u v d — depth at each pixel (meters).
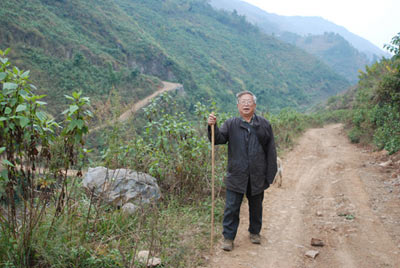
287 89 184.75
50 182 2.71
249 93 3.65
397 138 9.55
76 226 2.98
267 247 3.71
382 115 12.73
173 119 5.25
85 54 75.06
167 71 102.31
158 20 184.50
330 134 21.48
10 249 2.48
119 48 97.81
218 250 3.55
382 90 13.63
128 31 108.50
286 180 7.55
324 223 4.57
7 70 2.47
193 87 105.88
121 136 3.91
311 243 3.80
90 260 2.66
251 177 3.52
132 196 4.09
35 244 2.56
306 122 31.16
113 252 2.83
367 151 11.76
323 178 7.75
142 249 3.20
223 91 125.44
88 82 61.16
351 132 16.67
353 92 52.66
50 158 2.68
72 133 2.72
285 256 3.48
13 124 2.39
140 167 4.83
